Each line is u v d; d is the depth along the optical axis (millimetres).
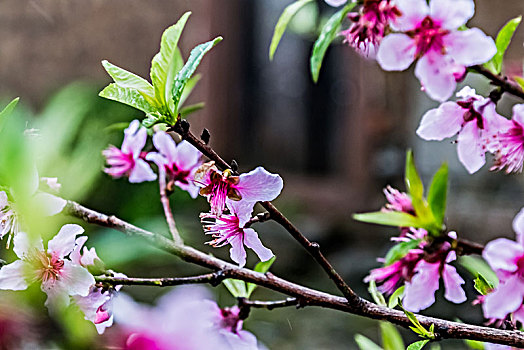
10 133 569
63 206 579
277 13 3674
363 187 2949
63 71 3010
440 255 616
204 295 613
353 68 3094
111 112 1841
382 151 2887
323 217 2996
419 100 2801
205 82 3033
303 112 3748
